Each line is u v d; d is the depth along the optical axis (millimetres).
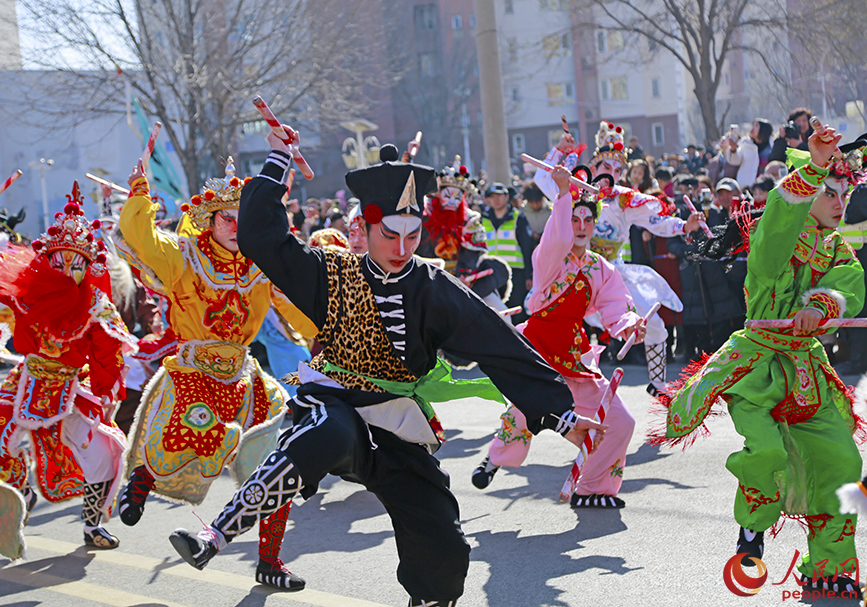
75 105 22812
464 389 3645
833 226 3838
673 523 4840
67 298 4699
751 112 44219
